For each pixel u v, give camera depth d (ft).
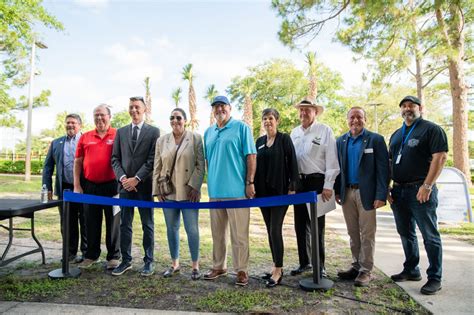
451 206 23.18
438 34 36.42
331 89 120.16
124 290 11.35
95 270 13.53
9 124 64.54
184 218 12.91
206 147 13.02
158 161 13.14
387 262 14.79
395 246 17.74
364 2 33.37
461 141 41.83
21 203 13.53
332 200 12.41
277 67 116.88
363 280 11.89
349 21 39.11
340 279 12.67
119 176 13.16
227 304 10.21
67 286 11.64
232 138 12.32
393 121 120.78
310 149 12.82
